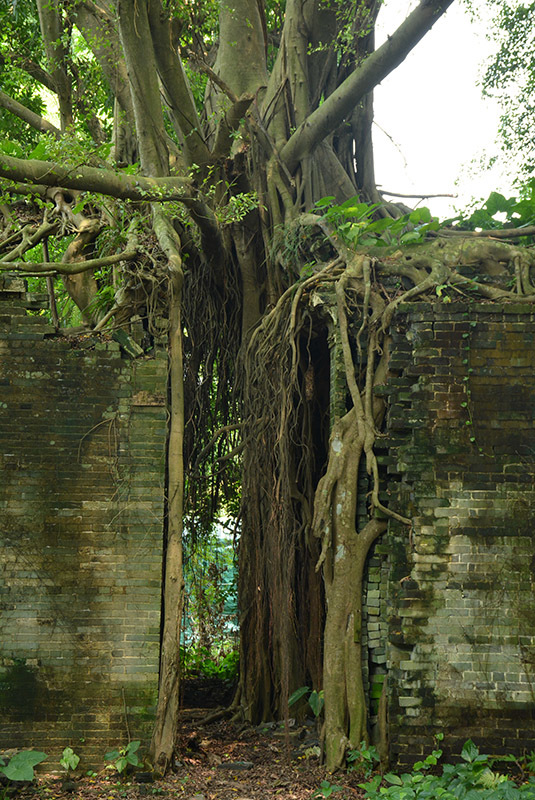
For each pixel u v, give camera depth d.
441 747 7.10
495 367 7.71
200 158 9.60
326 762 7.41
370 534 7.83
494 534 7.45
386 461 7.82
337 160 10.42
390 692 7.28
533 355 7.71
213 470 10.66
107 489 7.82
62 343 8.02
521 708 7.16
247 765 7.76
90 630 7.57
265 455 9.48
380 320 8.11
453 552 7.41
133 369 8.06
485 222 9.39
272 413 9.32
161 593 7.77
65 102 11.12
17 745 7.31
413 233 8.46
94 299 9.20
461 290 8.17
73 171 7.31
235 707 9.92
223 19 11.29
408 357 7.86
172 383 8.21
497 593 7.34
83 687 7.47
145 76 8.59
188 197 8.51
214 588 11.20
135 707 7.46
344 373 8.34
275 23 12.95
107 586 7.66
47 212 9.46
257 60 11.26
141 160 9.07
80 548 7.70
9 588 7.57
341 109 9.45
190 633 11.92
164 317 8.45
